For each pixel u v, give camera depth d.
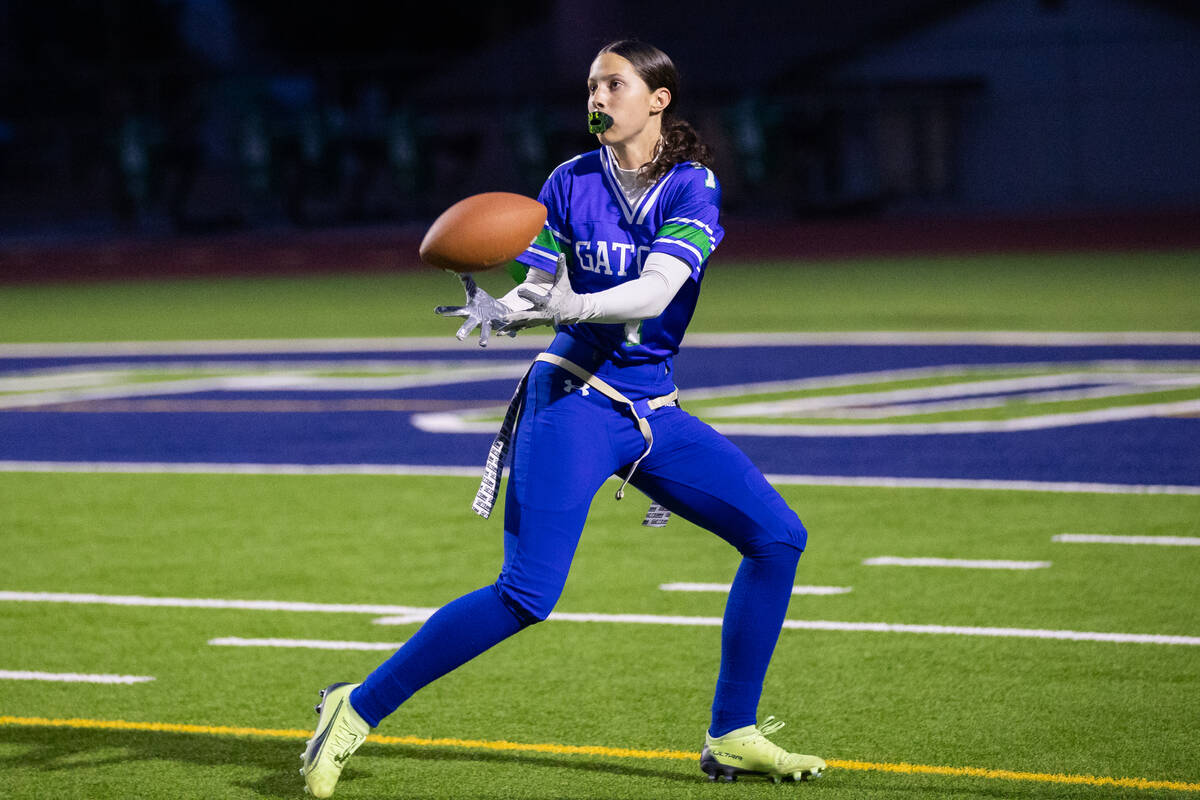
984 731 8.77
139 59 94.44
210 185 82.62
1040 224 61.41
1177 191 73.31
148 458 19.05
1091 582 12.13
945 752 8.43
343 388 25.06
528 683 9.88
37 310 41.19
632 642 10.81
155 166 75.19
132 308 41.06
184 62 93.38
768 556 7.82
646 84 7.50
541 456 7.59
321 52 94.69
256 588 12.54
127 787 8.12
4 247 69.38
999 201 74.94
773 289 41.28
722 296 39.72
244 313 38.66
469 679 9.98
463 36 94.19
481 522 15.03
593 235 7.63
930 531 14.05
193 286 48.47
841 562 12.95
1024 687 9.57
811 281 43.44
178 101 87.81
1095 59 73.75
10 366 29.36
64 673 10.25
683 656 10.46
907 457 17.72
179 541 14.34
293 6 94.19
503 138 77.94
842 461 17.56
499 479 7.78
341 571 13.09
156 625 11.45
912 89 74.44
